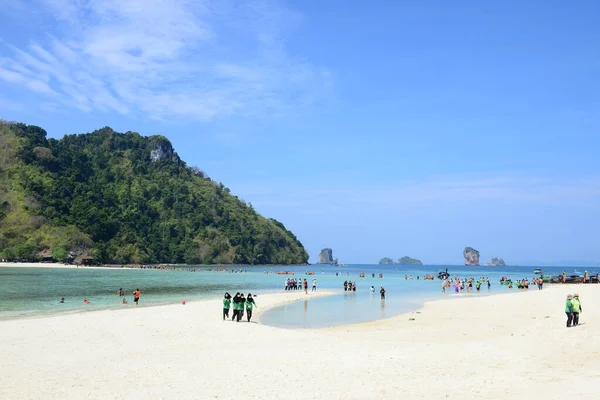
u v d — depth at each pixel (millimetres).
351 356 19297
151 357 19578
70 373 16641
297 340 24328
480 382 14289
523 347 19984
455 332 27328
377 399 12891
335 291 71875
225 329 28266
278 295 61125
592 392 12383
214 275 127938
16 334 25312
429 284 96250
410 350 20547
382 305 48500
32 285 71688
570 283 86188
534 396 12289
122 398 13469
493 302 47906
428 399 12648
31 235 171375
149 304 46594
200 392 14039
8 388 14578
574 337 21266
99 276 104938
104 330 26875
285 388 14344
